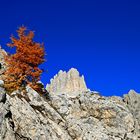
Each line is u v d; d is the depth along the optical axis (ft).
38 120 119.96
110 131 145.18
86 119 146.51
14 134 110.01
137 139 147.33
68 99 152.15
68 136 127.44
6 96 118.42
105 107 152.97
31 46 145.79
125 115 152.97
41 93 145.48
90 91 160.66
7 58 143.33
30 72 141.79
